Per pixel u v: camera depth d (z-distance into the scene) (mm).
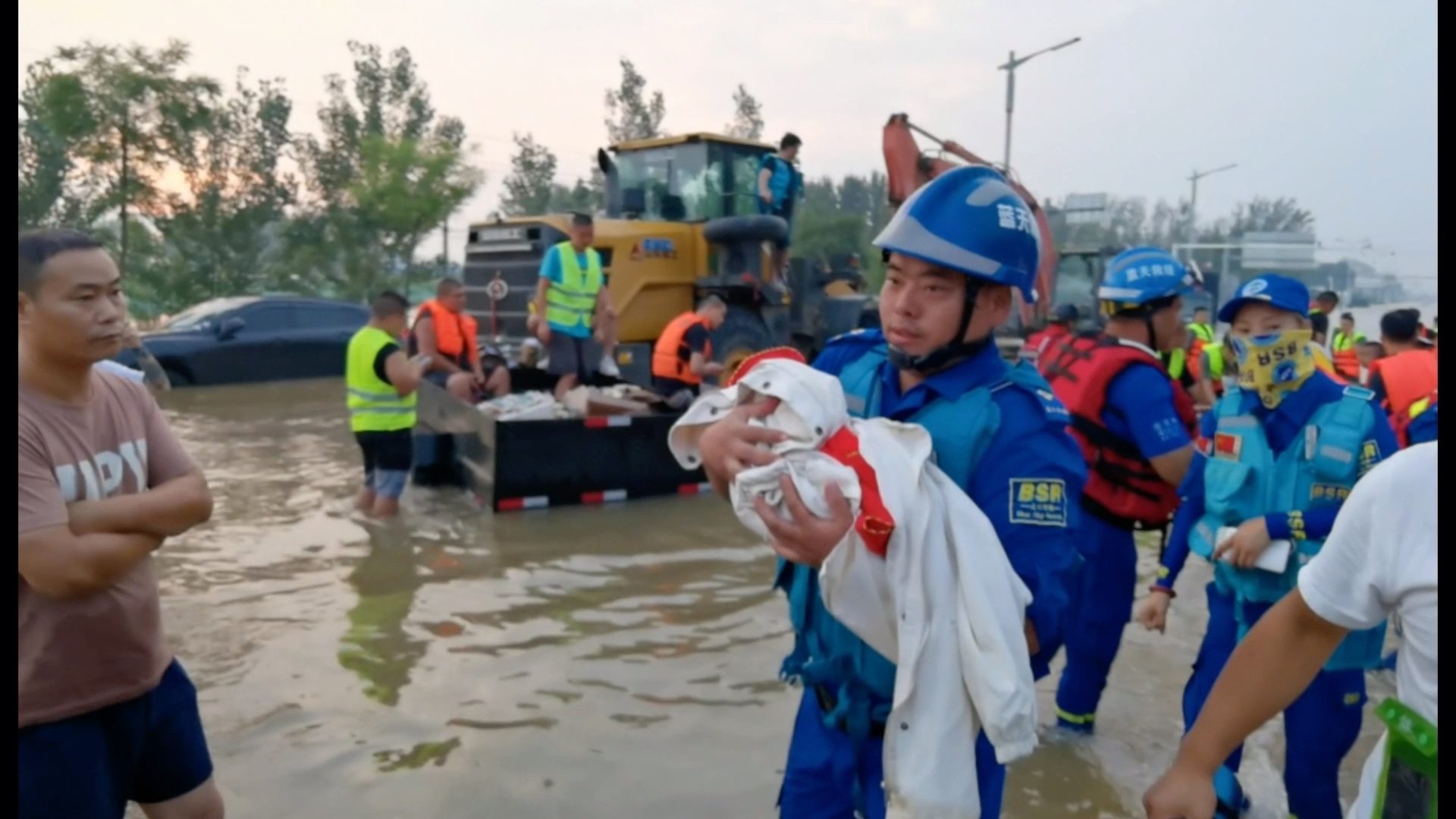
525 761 3785
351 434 11078
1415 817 1504
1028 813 3588
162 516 2404
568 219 11484
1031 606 2012
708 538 6922
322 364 15742
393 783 3611
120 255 27125
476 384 9188
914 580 1905
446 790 3568
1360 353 10375
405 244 34281
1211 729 1806
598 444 7805
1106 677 4102
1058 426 2109
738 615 5418
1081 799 3680
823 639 2236
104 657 2365
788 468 1946
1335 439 2963
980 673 1881
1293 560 2992
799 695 4402
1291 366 3064
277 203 33375
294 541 6746
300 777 3641
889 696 2154
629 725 4090
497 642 4980
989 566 1939
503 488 7531
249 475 8836
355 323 16172
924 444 1975
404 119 37188
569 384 9883
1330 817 3076
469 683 4477
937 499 1967
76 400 2344
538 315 9914
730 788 3607
